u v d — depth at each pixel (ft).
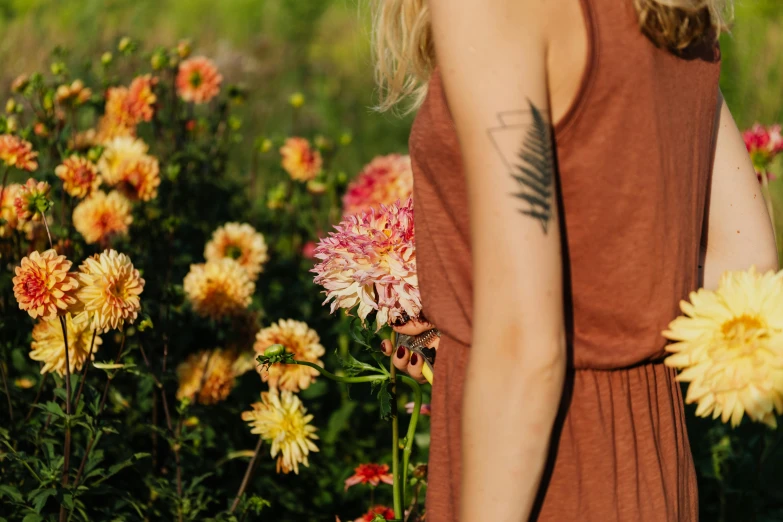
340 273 4.64
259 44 22.89
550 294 2.88
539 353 2.85
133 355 8.36
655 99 3.22
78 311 5.82
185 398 7.20
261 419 6.93
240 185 12.06
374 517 6.03
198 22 24.79
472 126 2.92
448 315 3.42
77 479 6.16
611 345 3.38
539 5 2.98
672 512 3.59
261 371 7.25
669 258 3.36
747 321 3.13
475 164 2.93
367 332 5.01
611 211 3.23
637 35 3.19
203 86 11.47
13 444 6.86
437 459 3.60
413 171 3.52
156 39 22.74
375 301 4.55
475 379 2.93
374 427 9.33
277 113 19.74
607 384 3.42
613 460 3.41
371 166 10.83
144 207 9.67
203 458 7.81
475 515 2.96
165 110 11.88
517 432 2.88
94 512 7.12
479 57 2.91
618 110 3.14
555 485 3.40
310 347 7.41
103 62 11.15
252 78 20.76
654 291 3.35
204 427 8.14
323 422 9.39
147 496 7.58
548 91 3.05
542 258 2.88
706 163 3.65
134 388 8.25
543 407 2.88
